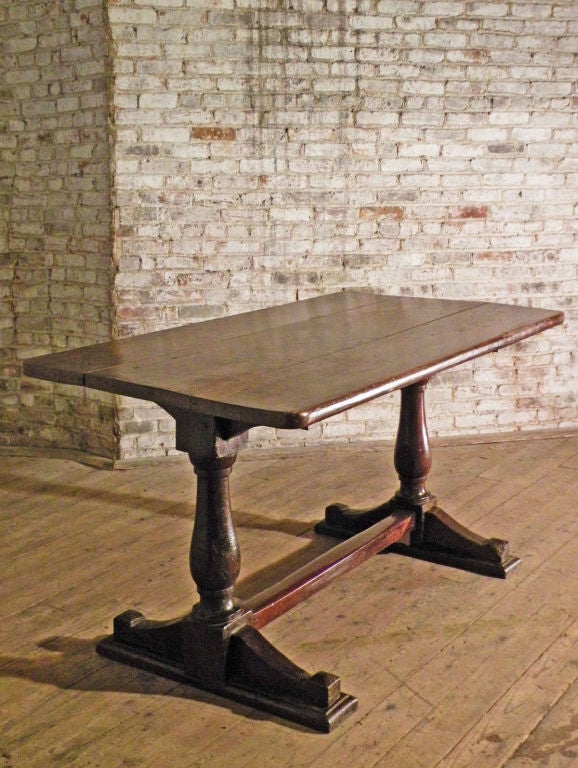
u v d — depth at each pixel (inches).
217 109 176.2
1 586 132.5
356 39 179.3
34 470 179.5
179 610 125.0
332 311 140.9
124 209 175.2
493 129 187.3
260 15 174.9
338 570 123.9
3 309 188.2
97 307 180.7
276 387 98.4
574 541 145.6
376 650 115.0
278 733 99.0
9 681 109.1
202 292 182.4
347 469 179.3
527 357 196.7
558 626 120.0
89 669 111.7
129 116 172.2
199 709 103.6
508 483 170.7
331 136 182.1
